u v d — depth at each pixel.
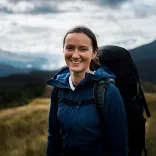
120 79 1.71
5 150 4.56
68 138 1.36
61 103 1.39
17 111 6.70
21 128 5.25
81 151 1.34
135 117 1.70
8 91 45.72
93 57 1.42
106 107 1.29
